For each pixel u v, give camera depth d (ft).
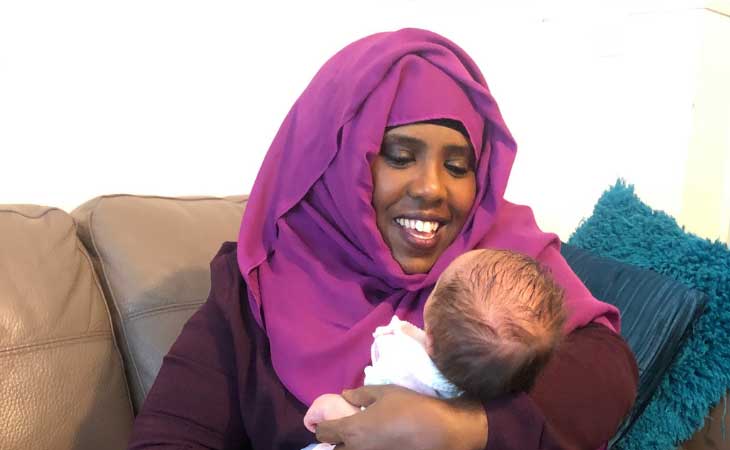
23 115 3.74
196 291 3.64
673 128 4.53
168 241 3.72
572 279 2.95
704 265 3.70
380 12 5.11
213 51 4.41
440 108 2.82
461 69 2.99
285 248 3.25
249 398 2.96
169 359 3.03
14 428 2.89
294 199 3.24
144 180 4.27
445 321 2.23
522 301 2.17
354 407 2.39
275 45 4.67
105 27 3.95
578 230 4.72
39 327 3.08
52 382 3.05
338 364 2.82
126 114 4.12
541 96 5.59
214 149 4.53
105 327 3.39
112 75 4.02
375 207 2.92
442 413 2.14
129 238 3.62
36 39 3.72
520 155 5.83
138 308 3.47
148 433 2.82
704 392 3.57
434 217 2.86
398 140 2.83
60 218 3.58
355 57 3.14
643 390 3.47
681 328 3.51
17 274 3.15
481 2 5.55
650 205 4.72
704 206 4.73
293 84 4.81
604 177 5.07
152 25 4.13
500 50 5.72
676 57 4.48
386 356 2.44
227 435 2.97
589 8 5.10
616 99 4.93
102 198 3.79
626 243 4.27
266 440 2.93
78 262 3.45
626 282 3.87
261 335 3.09
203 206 4.11
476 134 2.95
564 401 2.36
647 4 4.64
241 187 4.71
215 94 4.47
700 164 4.59
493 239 3.08
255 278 3.18
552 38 5.46
